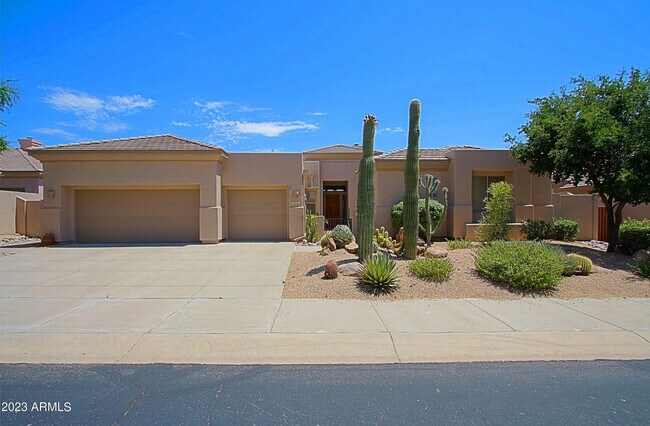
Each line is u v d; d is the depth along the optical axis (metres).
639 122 12.05
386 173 19.09
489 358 5.39
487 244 13.03
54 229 16.84
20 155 26.91
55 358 5.33
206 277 10.28
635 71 13.05
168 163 16.97
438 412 3.96
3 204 20.67
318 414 3.92
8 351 5.53
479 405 4.11
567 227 17.27
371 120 10.73
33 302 7.96
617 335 6.21
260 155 18.03
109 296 8.45
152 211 17.67
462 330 6.37
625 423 3.77
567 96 15.05
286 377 4.78
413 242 11.86
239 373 4.89
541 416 3.89
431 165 19.02
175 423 3.74
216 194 17.06
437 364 5.19
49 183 16.92
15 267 11.70
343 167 27.45
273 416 3.88
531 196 18.48
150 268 11.51
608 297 8.44
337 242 13.93
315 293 8.60
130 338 6.00
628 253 13.34
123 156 16.77
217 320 6.84
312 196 27.05
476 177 18.95
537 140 15.07
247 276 10.36
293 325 6.57
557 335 6.19
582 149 12.91
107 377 4.76
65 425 3.70
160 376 4.79
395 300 8.13
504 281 9.13
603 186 13.30
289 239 18.03
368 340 5.95
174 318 6.94
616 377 4.82
